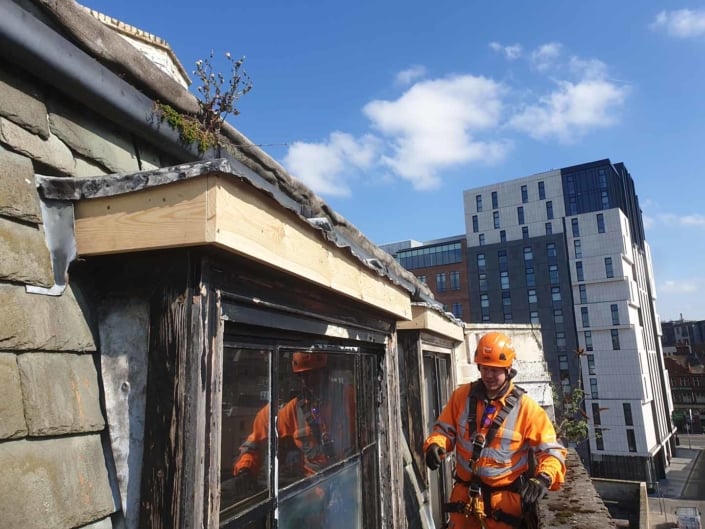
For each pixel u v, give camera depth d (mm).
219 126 2820
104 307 1870
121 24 7262
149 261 1824
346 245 2699
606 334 68438
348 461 3312
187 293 1756
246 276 2029
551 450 3213
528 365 9406
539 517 3539
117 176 1759
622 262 68625
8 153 1709
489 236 78125
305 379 2779
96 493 1654
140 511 1688
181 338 1730
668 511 56938
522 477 3326
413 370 5359
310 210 3762
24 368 1567
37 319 1634
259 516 2152
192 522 1626
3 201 1620
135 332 1822
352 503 3363
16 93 1783
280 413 2461
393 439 3916
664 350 127062
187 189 1692
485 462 3367
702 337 126438
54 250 1758
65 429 1618
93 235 1795
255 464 2166
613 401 66500
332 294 2820
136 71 2234
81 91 1990
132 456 1737
